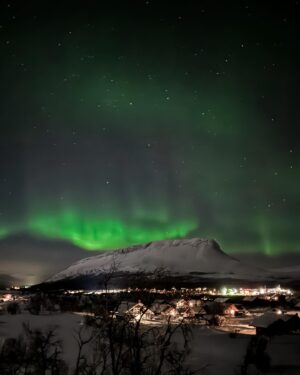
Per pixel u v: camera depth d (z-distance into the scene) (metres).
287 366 33.88
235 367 31.34
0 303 97.56
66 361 23.89
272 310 97.19
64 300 76.19
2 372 17.67
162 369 17.59
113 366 16.12
